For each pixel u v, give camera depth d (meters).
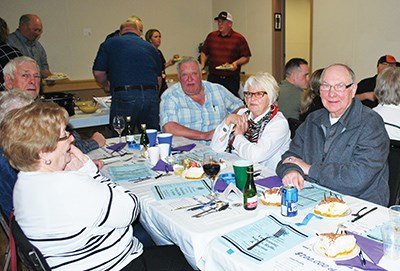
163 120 2.86
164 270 1.53
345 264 1.01
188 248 1.29
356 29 4.91
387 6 4.52
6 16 5.67
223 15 5.52
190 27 7.19
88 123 3.45
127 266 1.32
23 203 1.17
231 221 1.32
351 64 5.06
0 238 2.82
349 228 1.22
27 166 1.18
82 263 1.20
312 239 1.15
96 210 1.18
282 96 3.40
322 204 1.36
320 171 1.72
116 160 2.22
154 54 3.64
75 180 1.17
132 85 3.48
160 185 1.74
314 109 2.94
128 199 1.29
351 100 1.79
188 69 2.75
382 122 1.76
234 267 1.06
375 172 1.68
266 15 6.26
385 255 1.05
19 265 2.10
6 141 1.16
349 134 1.76
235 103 3.05
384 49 4.64
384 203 1.76
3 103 1.75
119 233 1.30
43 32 5.91
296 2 6.52
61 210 1.14
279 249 1.11
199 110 2.88
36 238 1.16
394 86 2.21
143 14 6.66
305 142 1.95
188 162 1.98
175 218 1.37
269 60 6.37
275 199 1.46
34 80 2.44
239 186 1.54
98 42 6.37
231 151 2.29
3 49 2.99
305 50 6.83
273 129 2.14
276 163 2.20
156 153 2.06
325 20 5.30
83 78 6.33
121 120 2.67
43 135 1.15
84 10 6.16
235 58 5.68
